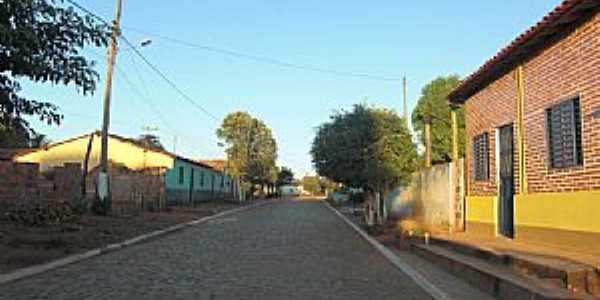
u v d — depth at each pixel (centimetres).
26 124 1477
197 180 6462
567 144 1488
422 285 1372
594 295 1024
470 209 2244
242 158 9456
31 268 1503
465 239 1900
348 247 2239
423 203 2920
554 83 1541
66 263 1656
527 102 1709
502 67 1850
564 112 1498
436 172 2672
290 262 1738
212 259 1783
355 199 6450
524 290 1080
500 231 1967
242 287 1290
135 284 1315
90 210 2994
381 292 1273
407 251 2112
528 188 1706
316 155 3288
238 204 6938
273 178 11312
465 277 1430
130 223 2870
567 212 1473
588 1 1284
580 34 1406
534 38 1547
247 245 2220
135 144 5400
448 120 4266
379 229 2877
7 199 2292
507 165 1903
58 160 5231
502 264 1395
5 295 1174
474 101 2211
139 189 3819
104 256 1844
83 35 1426
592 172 1362
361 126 3161
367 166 3056
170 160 5425
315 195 15875
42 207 2400
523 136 1736
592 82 1355
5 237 1906
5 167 2302
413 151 3091
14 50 1317
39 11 1352
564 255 1370
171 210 4338
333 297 1199
